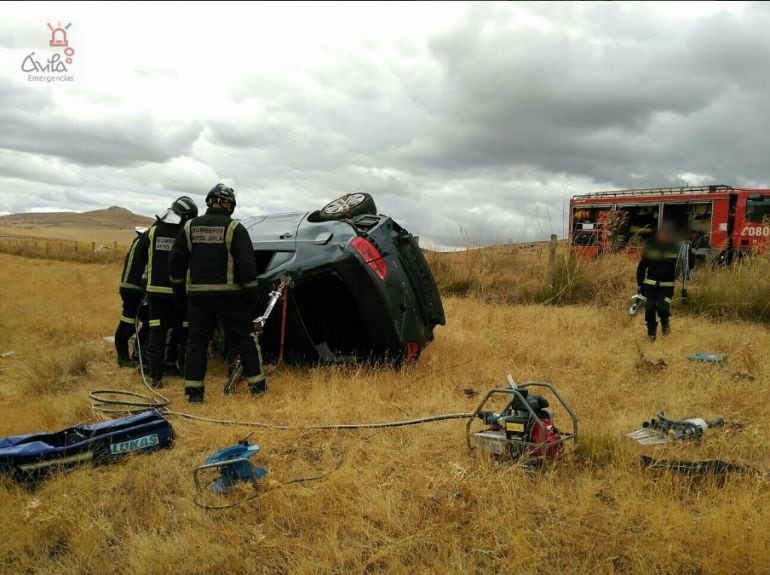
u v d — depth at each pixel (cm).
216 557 296
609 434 422
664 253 859
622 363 699
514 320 1020
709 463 378
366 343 733
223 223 552
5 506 339
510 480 357
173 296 635
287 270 633
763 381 618
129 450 418
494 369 677
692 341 855
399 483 371
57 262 3369
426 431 466
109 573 288
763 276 1110
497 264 1554
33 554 304
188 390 562
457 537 309
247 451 375
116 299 1358
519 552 290
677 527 304
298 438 452
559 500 342
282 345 638
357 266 620
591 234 2112
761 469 382
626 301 1241
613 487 354
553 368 686
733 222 1838
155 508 340
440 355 753
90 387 631
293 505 344
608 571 279
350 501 346
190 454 429
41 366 668
